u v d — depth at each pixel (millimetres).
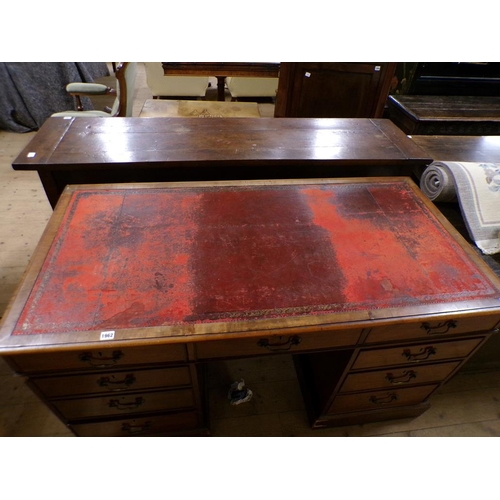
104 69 4383
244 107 2791
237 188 1260
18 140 3070
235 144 1509
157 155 1386
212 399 1448
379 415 1348
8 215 2264
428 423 1410
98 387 946
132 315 831
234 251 1009
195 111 2682
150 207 1144
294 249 1028
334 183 1318
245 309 862
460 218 1482
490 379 1584
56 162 1303
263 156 1427
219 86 3150
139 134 1532
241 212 1152
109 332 796
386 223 1146
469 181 1339
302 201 1220
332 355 1133
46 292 866
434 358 1084
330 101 2652
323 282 939
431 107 2307
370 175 1602
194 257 980
